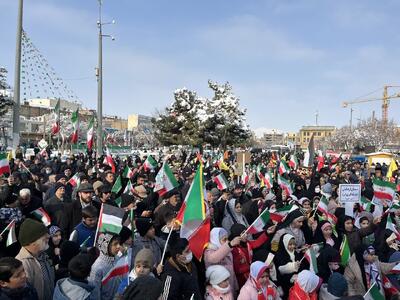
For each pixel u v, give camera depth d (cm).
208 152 3491
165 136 3728
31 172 1341
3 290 394
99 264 528
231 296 545
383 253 849
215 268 541
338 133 8506
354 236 777
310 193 1292
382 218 940
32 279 451
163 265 529
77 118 2220
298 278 564
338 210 956
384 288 712
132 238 566
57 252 614
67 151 3641
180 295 498
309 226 809
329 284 555
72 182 1194
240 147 3925
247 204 951
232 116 3547
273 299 558
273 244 700
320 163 2183
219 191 1056
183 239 521
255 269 544
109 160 1800
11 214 677
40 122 7556
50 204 822
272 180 1556
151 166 1673
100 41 2439
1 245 557
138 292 325
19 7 1639
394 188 1056
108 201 819
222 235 594
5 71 3678
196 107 3647
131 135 6800
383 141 7212
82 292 427
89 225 643
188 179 1298
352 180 1772
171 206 851
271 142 13050
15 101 1672
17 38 1653
